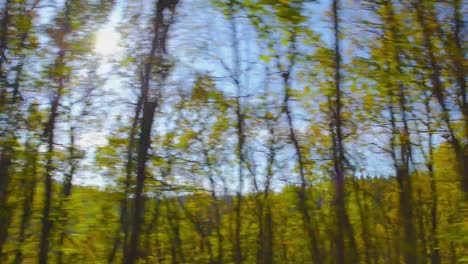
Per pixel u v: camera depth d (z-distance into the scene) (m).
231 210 13.72
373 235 12.89
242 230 13.85
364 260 12.68
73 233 11.32
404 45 9.76
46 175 11.73
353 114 12.65
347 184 13.21
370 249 12.73
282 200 14.05
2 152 11.20
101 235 11.45
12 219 11.87
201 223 13.60
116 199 11.28
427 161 11.90
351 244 11.49
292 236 13.69
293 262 13.77
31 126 11.86
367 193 13.19
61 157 11.82
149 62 11.64
